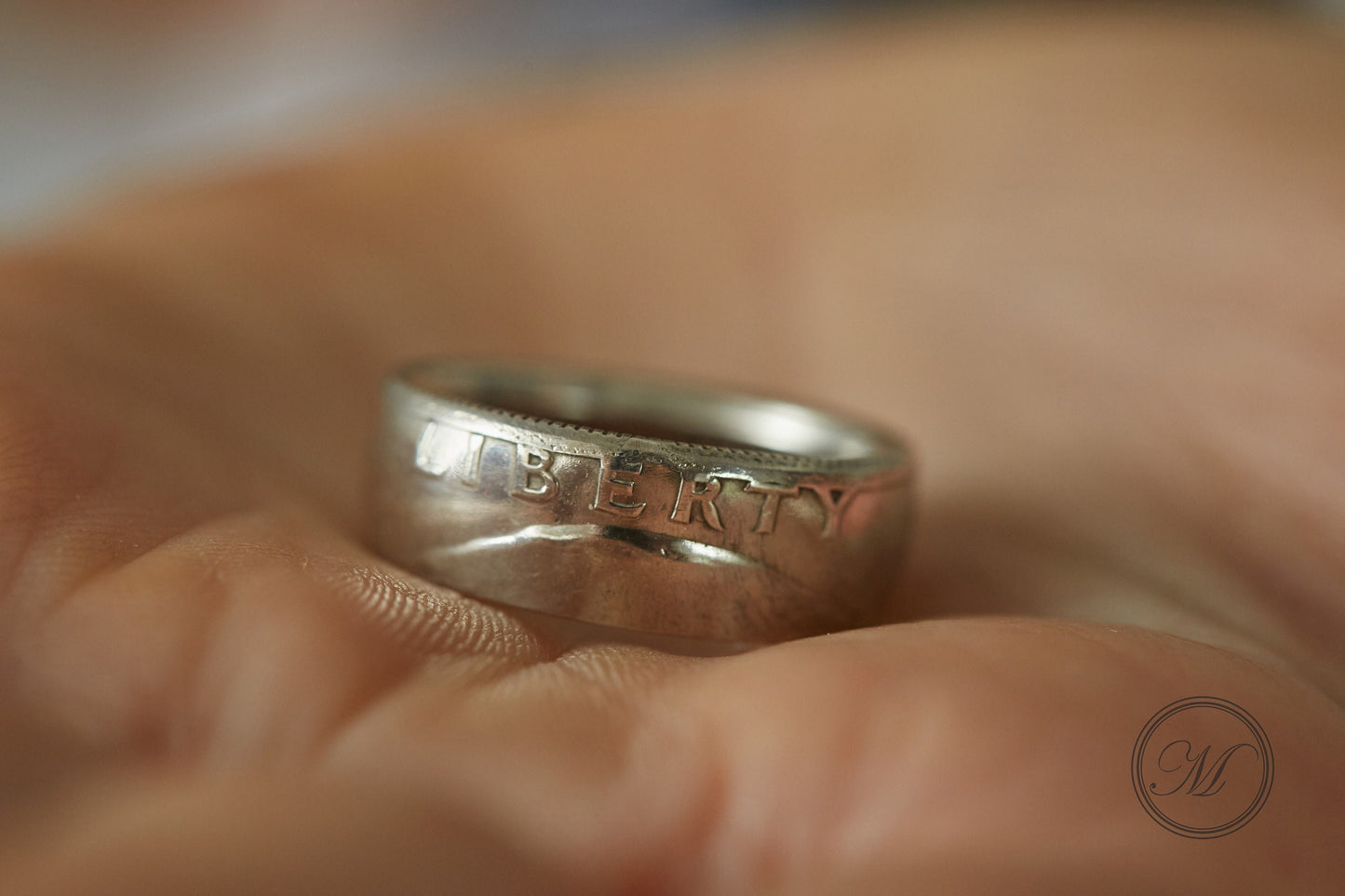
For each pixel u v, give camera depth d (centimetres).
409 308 11
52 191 20
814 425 10
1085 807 7
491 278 12
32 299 10
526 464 9
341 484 10
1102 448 10
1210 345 11
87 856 7
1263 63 14
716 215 12
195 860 7
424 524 9
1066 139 12
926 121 13
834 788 7
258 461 9
